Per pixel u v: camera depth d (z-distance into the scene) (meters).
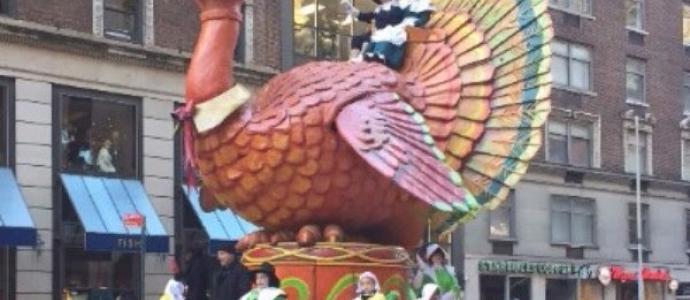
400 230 9.80
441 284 11.05
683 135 42.31
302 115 9.12
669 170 41.59
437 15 10.52
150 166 24.83
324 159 9.13
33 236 21.73
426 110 9.98
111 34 24.56
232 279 10.48
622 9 40.06
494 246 34.56
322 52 29.91
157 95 25.08
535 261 35.72
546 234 36.31
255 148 9.14
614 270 38.31
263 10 28.06
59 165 23.33
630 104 40.00
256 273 8.93
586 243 37.78
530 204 35.84
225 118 9.16
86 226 22.64
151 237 23.62
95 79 23.94
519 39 10.20
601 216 38.34
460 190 8.84
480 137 10.00
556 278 36.72
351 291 9.23
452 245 32.97
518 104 10.03
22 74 22.64
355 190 9.23
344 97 9.16
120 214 23.45
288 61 28.69
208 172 9.40
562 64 37.62
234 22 9.30
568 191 37.22
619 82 39.62
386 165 8.67
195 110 9.18
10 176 22.34
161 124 25.12
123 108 24.58
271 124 9.13
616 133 39.28
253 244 9.66
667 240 41.16
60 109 23.34
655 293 40.62
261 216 9.45
